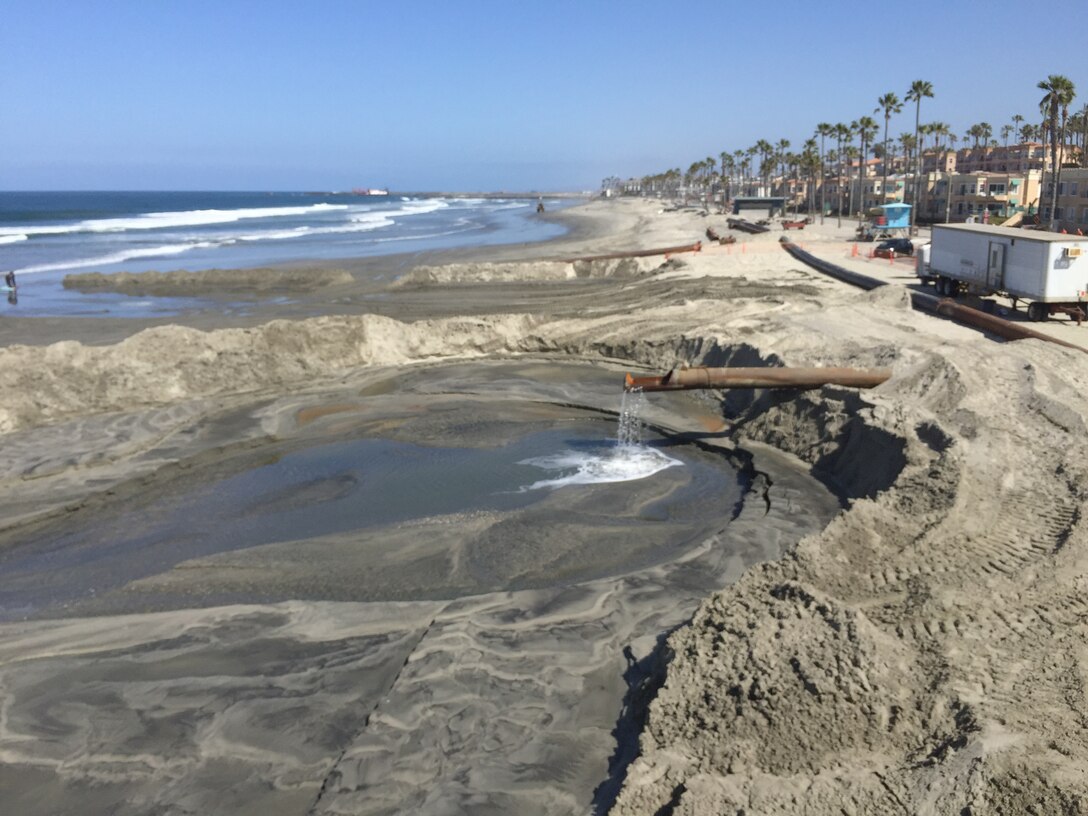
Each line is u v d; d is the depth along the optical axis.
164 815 8.77
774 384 20.91
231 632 12.34
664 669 10.29
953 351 22.67
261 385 26.53
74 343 25.19
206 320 35.88
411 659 11.27
